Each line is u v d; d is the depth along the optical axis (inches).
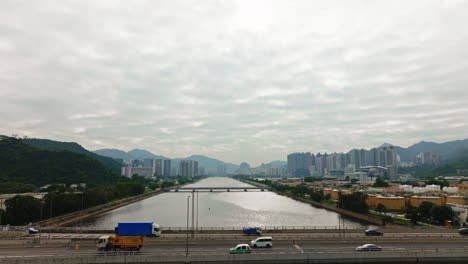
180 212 7342.5
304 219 6063.0
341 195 7012.8
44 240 3075.8
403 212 5856.3
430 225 4658.0
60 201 6122.1
